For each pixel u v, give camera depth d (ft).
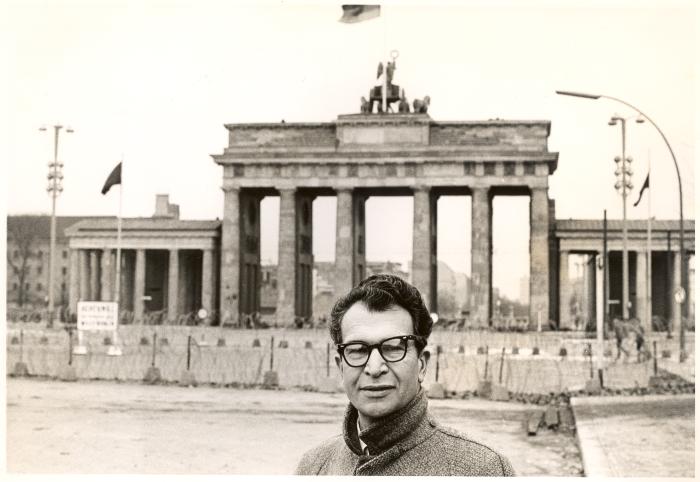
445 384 168.55
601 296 169.37
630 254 436.76
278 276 412.77
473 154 399.44
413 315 25.82
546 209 396.37
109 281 447.42
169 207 451.53
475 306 395.75
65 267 486.79
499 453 25.04
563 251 423.64
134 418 125.29
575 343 293.43
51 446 103.19
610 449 96.17
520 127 398.83
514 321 425.69
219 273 451.12
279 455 98.63
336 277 408.26
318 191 435.53
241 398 148.77
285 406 139.44
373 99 413.80
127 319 425.28
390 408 24.95
